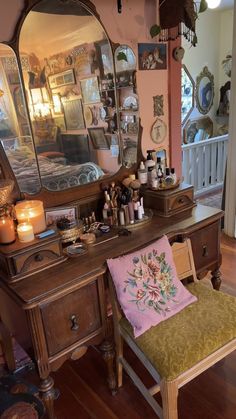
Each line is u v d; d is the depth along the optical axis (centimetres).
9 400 143
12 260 125
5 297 139
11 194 148
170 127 210
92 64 162
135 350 135
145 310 137
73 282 125
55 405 154
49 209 160
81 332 135
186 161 391
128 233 161
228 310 141
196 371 124
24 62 140
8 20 133
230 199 300
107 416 147
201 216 175
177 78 203
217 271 192
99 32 161
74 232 154
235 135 281
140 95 188
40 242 131
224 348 130
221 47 448
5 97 138
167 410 122
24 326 127
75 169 169
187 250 163
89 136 170
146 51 183
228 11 425
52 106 152
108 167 182
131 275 138
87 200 176
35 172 154
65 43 150
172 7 172
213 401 150
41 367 125
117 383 159
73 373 172
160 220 173
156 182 183
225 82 457
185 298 148
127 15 170
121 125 183
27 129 147
